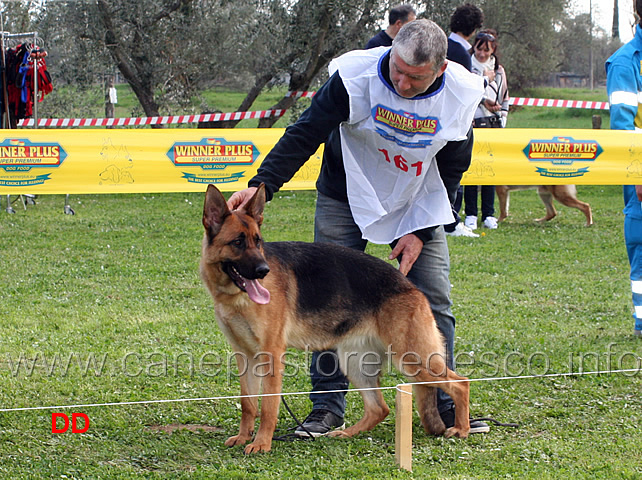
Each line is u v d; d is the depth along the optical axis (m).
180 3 14.96
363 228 4.18
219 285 3.83
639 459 3.67
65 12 14.59
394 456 3.75
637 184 5.64
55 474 3.42
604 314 6.68
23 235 9.80
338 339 4.07
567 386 4.86
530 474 3.46
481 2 19.58
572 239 10.48
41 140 7.93
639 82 5.66
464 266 8.52
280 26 15.01
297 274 3.99
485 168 9.03
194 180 8.41
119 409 4.34
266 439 3.83
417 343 3.97
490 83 10.45
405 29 3.61
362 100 3.88
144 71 15.29
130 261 8.41
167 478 3.40
